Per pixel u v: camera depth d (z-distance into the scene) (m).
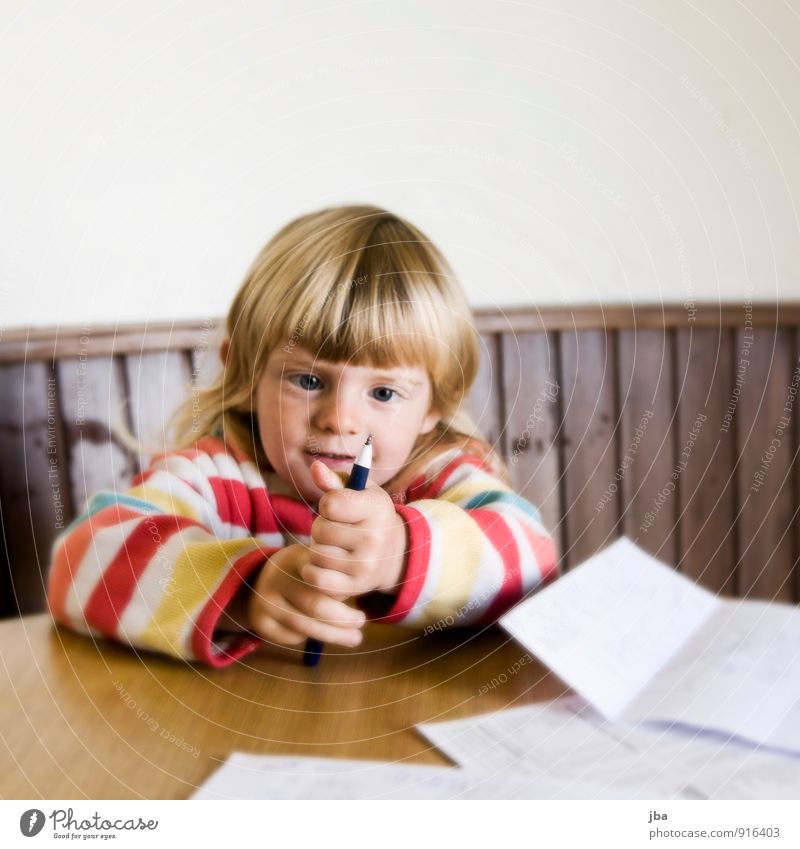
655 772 0.37
